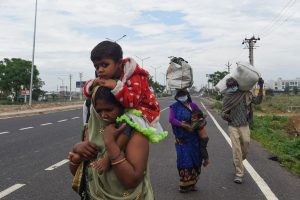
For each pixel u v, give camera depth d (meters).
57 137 15.60
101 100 2.66
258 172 9.23
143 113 2.76
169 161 10.65
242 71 7.86
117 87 2.63
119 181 2.68
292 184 8.13
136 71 2.75
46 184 7.85
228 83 8.05
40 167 9.52
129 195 2.71
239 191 7.52
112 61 2.73
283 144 13.98
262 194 7.32
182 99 7.14
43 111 35.19
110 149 2.59
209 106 51.72
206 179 8.50
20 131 17.84
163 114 33.12
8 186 7.65
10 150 12.17
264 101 66.75
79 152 2.75
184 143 7.23
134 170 2.64
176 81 7.12
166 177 8.65
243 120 8.11
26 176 8.55
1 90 84.25
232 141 8.16
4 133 16.97
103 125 2.74
